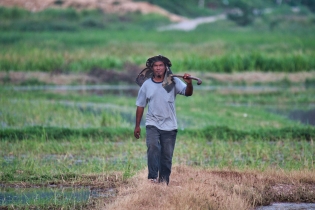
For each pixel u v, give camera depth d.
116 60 95.69
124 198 21.45
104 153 34.22
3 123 46.59
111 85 84.62
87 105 60.47
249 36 160.25
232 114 55.03
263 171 27.48
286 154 34.00
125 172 26.72
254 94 74.56
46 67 91.06
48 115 50.91
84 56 101.44
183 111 56.66
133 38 147.00
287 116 55.91
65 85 82.94
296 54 98.69
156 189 22.09
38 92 70.94
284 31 197.75
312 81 89.00
